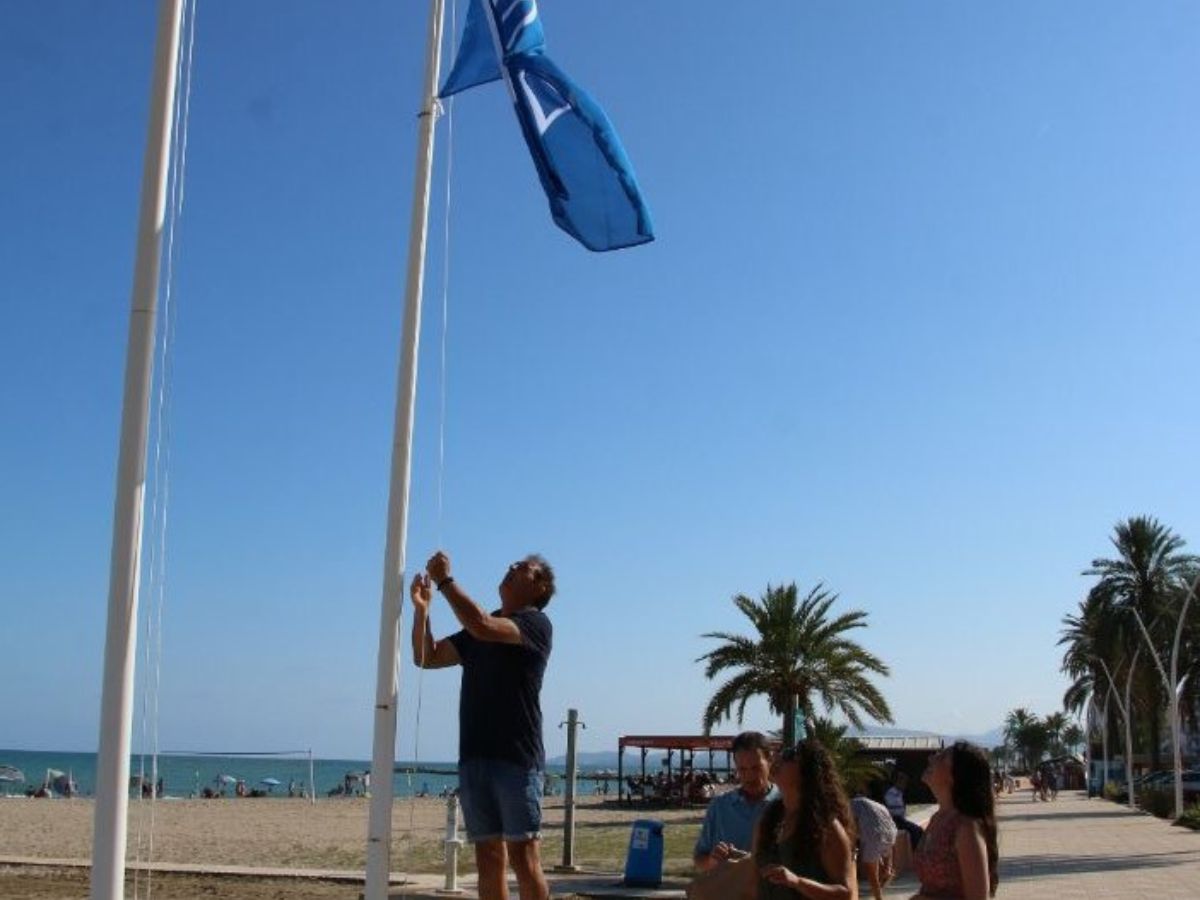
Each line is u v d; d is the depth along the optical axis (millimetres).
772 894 5793
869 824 10305
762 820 6027
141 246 6273
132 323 6215
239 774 170125
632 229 8039
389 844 7051
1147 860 26859
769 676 34500
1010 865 25719
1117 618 59156
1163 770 78562
